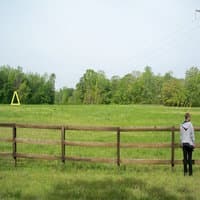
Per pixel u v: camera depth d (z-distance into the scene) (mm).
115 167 12727
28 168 12320
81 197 8508
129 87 124500
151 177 10992
